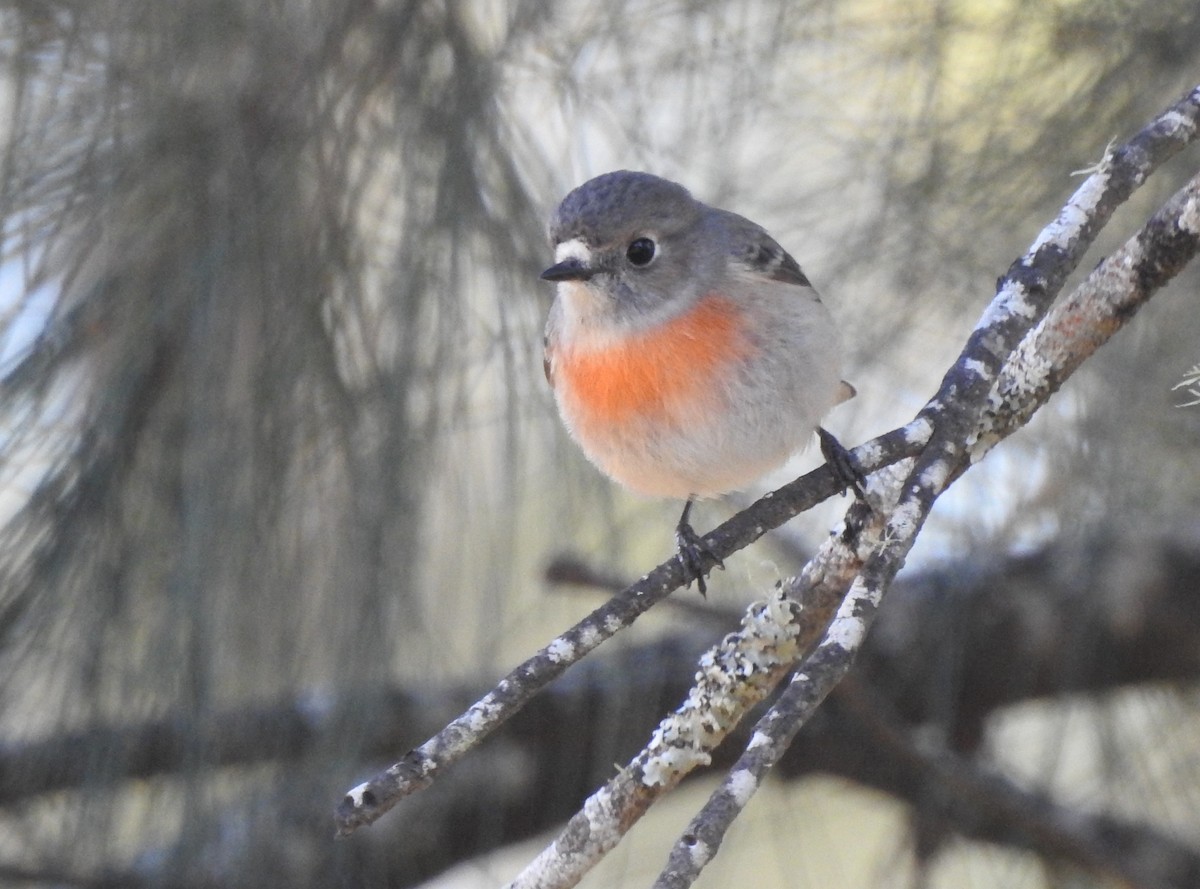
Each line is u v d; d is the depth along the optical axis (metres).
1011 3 4.15
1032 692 4.20
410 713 4.15
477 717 4.02
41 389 4.12
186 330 4.12
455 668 4.16
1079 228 4.04
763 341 4.13
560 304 4.14
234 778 4.14
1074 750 4.22
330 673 4.12
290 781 4.14
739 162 4.17
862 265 4.16
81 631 4.12
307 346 4.12
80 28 4.12
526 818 4.21
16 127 4.12
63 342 4.12
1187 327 4.14
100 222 4.12
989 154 4.15
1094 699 4.19
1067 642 4.19
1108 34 4.14
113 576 4.12
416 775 4.02
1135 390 4.14
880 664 4.20
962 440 4.03
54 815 4.15
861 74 4.16
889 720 4.20
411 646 4.14
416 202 4.12
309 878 4.15
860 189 4.17
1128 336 4.14
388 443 4.12
